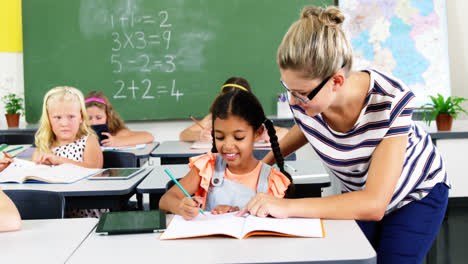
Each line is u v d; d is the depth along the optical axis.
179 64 3.56
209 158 1.33
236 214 1.10
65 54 3.53
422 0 3.40
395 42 3.41
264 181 1.29
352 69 0.95
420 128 1.20
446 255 2.40
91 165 2.08
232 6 3.52
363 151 1.05
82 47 3.53
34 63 3.53
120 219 1.07
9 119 3.42
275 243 0.92
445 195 1.15
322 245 0.89
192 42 3.54
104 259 0.86
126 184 1.61
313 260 0.82
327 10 0.92
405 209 1.15
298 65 0.88
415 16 3.40
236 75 3.57
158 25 3.53
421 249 1.11
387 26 3.42
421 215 1.13
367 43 3.43
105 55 3.54
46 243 0.96
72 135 2.11
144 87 3.57
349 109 1.01
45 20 3.51
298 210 1.02
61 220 1.14
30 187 1.58
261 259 0.83
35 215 1.36
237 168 1.31
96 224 1.10
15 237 1.01
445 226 2.88
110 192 1.51
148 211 1.13
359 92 0.99
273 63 3.55
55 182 1.64
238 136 1.19
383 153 1.00
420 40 3.41
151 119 3.64
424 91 3.41
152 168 1.91
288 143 1.36
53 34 3.52
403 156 1.00
